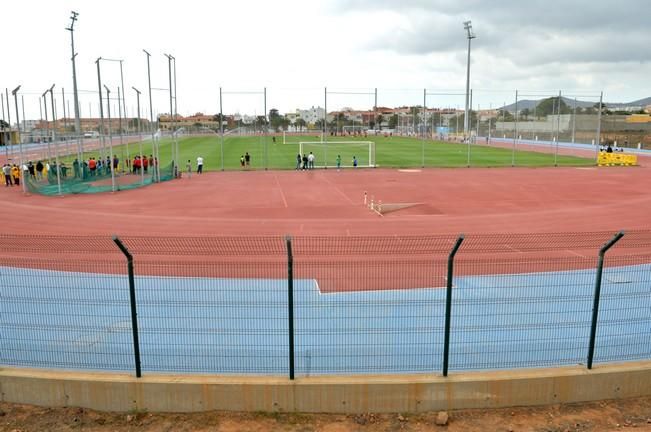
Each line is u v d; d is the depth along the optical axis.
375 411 7.67
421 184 35.53
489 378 7.75
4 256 15.62
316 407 7.66
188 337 9.66
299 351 9.06
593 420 7.50
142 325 10.24
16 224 21.94
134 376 7.88
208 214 24.28
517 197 29.41
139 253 16.27
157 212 24.88
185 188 33.91
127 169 45.28
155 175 37.59
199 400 7.67
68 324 10.35
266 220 22.72
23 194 31.17
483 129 104.62
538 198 29.03
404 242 18.00
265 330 9.96
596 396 8.02
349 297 11.76
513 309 11.05
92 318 10.64
